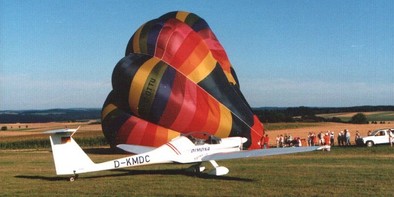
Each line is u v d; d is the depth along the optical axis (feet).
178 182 57.88
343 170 66.54
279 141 141.59
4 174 69.92
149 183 57.16
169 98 96.63
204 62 102.89
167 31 103.30
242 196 47.21
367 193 47.47
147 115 98.68
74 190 52.54
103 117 106.01
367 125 271.90
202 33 112.88
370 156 92.38
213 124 99.04
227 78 107.24
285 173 64.44
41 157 111.75
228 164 80.79
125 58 102.58
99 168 60.54
